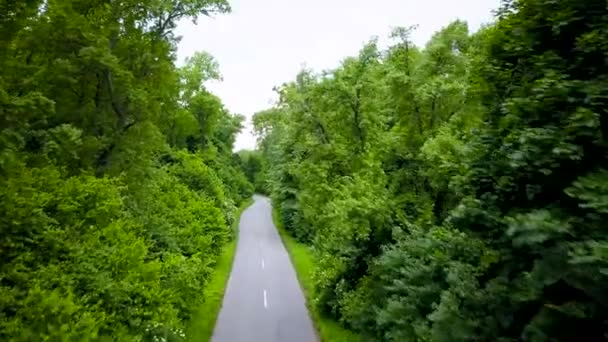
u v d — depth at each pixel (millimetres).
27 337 8477
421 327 10250
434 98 16969
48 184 12930
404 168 17141
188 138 52844
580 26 7469
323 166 23109
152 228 19047
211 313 21031
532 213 6727
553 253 6258
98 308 10633
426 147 13875
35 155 15008
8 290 9273
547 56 7590
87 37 17312
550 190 7441
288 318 21188
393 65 19031
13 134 11773
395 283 12016
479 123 9625
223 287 25984
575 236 6078
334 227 17234
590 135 6547
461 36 17906
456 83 15961
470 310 8477
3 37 13102
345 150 23250
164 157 40281
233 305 22938
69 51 18297
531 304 7324
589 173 6301
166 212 23891
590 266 5695
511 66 8797
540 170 6742
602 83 6727
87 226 13258
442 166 10836
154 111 21750
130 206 18906
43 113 14984
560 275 6113
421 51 19625
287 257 35781
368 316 14656
